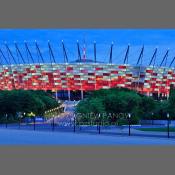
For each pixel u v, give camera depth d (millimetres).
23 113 134375
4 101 131375
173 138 66188
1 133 83000
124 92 128375
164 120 116000
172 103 114312
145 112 123875
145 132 80625
